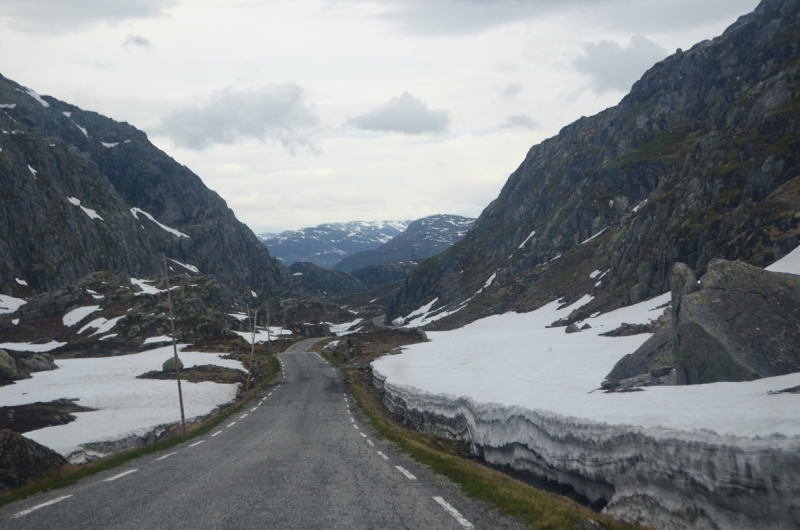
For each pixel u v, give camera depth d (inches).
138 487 528.4
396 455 707.4
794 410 430.0
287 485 510.3
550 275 5098.4
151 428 1196.5
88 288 5615.2
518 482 542.3
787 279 870.4
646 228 3752.5
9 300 6171.3
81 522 395.9
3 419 1269.7
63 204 7834.6
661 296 3029.0
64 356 3585.1
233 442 898.7
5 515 433.1
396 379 1683.1
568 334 2647.6
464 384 1312.7
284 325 7185.0
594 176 5989.2
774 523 314.3
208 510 418.3
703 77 5984.3
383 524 368.5
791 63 4065.0
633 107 6978.4
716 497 348.8
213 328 4539.9
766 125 3189.0
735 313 830.5
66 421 1310.3
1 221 6875.0
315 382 2212.1
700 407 509.4
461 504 424.5
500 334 3319.4
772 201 2596.0
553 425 579.2
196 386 2070.6
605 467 470.0
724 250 2659.9
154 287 6801.2
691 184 3481.8
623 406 574.9
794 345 779.4
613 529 368.8
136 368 2711.6
